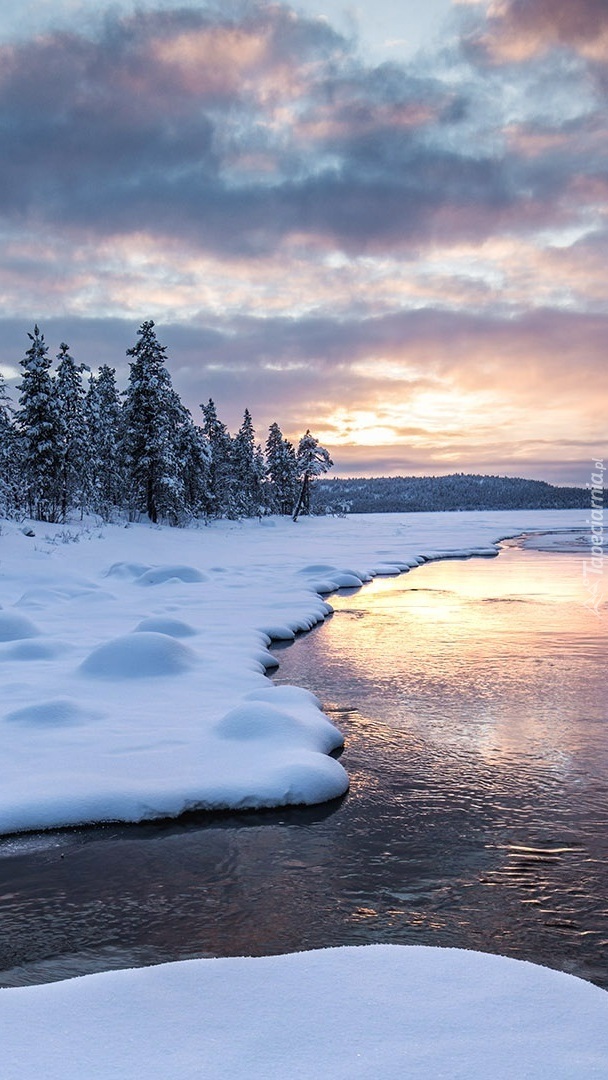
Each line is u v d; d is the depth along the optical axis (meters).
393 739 8.61
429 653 13.65
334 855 5.75
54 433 41.19
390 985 3.03
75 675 10.73
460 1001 2.88
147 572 24.11
